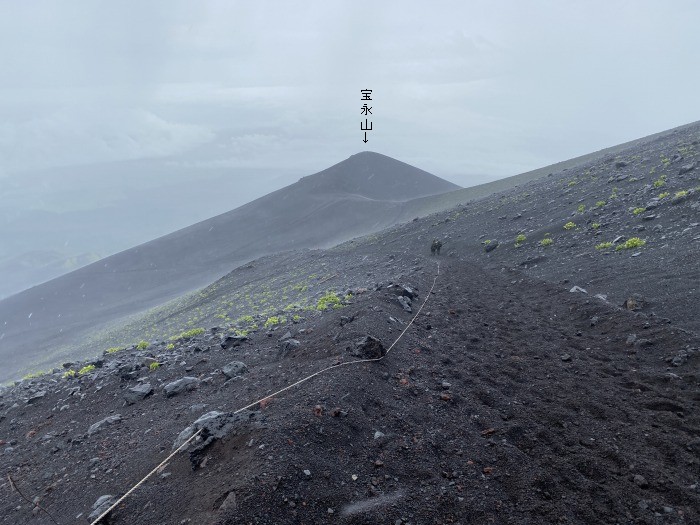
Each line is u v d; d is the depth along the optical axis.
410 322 12.76
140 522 5.32
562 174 58.62
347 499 5.25
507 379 9.51
